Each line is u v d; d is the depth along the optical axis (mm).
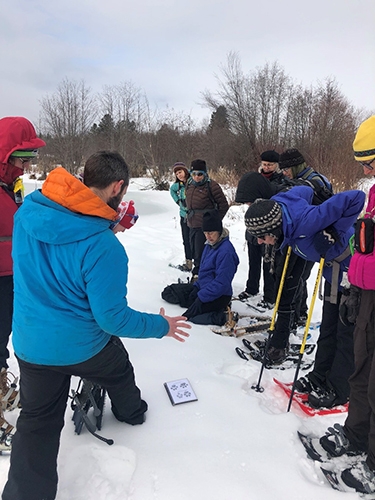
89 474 1842
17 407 2287
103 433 2098
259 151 17156
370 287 1704
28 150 2168
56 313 1576
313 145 14141
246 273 5488
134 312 1677
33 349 1604
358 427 1959
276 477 1834
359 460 1971
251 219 2240
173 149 22234
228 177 15211
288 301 2904
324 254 2240
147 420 2199
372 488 1774
